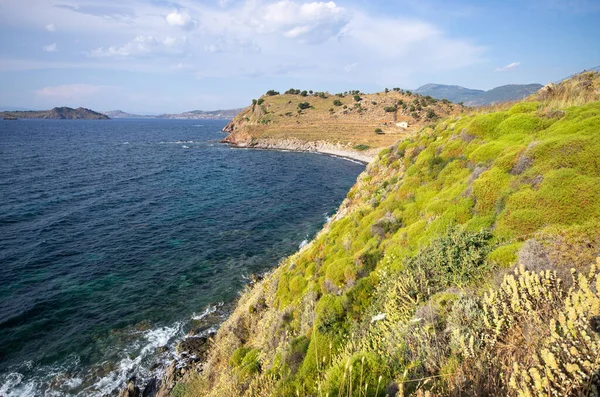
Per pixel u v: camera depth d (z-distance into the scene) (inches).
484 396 137.7
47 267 921.5
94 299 779.4
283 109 5826.8
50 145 3789.4
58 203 1503.4
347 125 4699.8
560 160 303.9
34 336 649.6
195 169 2586.1
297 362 302.7
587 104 407.2
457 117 709.3
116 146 3988.7
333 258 500.4
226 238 1168.2
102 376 557.0
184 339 644.7
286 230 1266.0
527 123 443.2
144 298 789.2
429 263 293.0
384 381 169.2
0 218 1267.2
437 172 514.3
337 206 1626.5
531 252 213.0
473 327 174.7
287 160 3282.5
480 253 268.8
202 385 473.1
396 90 6520.7
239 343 528.7
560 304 153.8
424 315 217.5
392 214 486.0
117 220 1311.5
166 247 1078.4
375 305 307.7
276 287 604.4
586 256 187.9
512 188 323.6
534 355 126.0
